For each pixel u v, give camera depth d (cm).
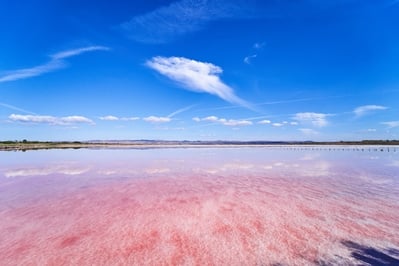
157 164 2152
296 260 505
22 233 654
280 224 704
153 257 523
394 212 799
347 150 4603
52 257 528
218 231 657
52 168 1883
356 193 1061
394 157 2858
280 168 1873
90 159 2623
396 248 551
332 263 493
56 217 776
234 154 3447
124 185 1255
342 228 668
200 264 494
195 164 2150
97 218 766
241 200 963
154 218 763
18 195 1055
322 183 1288
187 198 998
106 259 517
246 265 489
